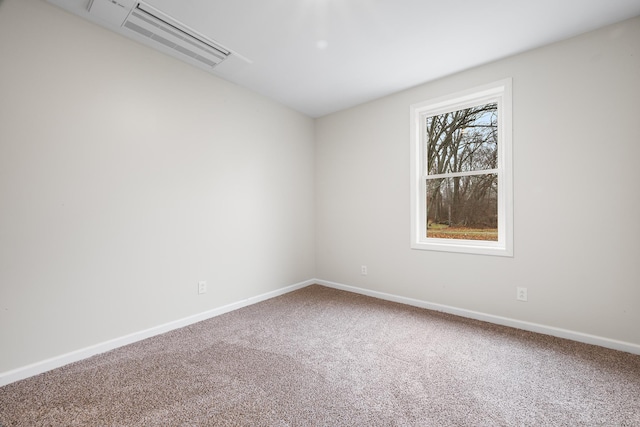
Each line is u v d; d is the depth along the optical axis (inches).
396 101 124.1
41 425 52.4
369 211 134.0
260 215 126.6
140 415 54.8
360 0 69.1
